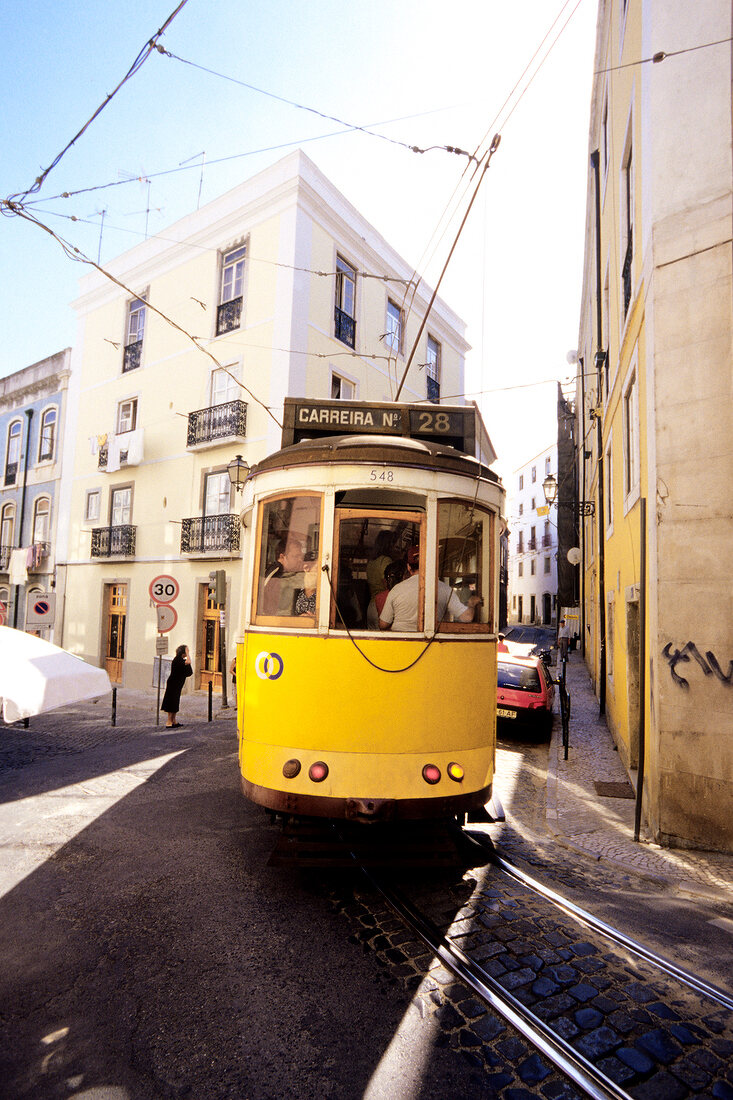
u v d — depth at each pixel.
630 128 7.86
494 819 4.41
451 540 4.25
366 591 4.06
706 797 5.21
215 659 16.16
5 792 6.78
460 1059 2.64
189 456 17.19
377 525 4.11
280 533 4.28
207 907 4.00
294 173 15.38
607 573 11.16
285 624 4.12
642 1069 2.59
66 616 20.73
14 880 4.42
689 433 5.43
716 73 5.48
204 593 16.67
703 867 4.87
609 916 3.99
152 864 4.73
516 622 46.75
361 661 3.93
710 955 3.52
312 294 15.77
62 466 21.66
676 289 5.58
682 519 5.41
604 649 11.75
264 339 15.59
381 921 3.86
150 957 3.40
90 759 8.45
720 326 5.33
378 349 18.44
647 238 6.11
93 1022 2.84
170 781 7.25
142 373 18.95
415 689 3.95
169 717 11.35
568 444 27.45
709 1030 2.86
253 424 15.60
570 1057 2.64
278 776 3.92
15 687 6.11
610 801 6.80
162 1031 2.78
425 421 5.23
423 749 3.92
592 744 9.58
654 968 3.37
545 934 3.73
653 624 5.58
